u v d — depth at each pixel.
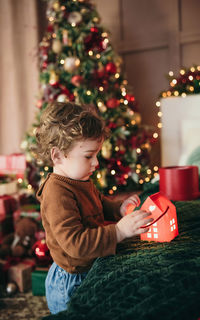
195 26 2.76
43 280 1.63
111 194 2.26
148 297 0.52
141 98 3.03
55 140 0.77
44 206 0.76
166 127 2.08
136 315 0.48
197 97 1.98
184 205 1.05
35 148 0.93
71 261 0.78
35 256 1.72
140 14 2.96
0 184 2.19
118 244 0.80
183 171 1.19
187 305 0.49
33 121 3.09
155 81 2.96
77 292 0.62
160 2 2.86
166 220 0.78
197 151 1.68
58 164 0.81
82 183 0.81
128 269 0.63
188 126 2.01
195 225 0.89
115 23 3.06
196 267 0.60
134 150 2.33
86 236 0.69
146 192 1.32
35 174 2.26
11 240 1.91
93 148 0.76
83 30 2.22
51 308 0.84
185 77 2.16
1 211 2.03
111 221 0.94
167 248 0.73
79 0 2.25
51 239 0.80
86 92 2.13
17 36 3.06
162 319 0.47
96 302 0.54
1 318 1.45
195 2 2.74
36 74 3.03
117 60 2.40
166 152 2.09
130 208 0.91
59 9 2.23
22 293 1.70
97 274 0.64
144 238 0.82
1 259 1.85
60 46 2.19
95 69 2.23
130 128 2.43
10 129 3.18
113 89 2.35
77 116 0.76
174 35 2.83
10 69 3.11
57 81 2.16
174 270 0.59
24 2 3.00
